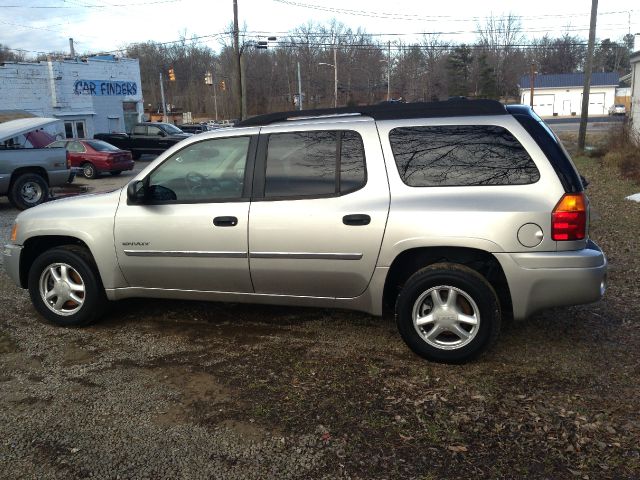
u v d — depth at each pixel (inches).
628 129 744.3
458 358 154.1
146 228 176.7
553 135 155.6
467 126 153.5
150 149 1061.1
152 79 3132.4
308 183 162.7
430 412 132.3
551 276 145.3
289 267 164.9
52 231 186.7
